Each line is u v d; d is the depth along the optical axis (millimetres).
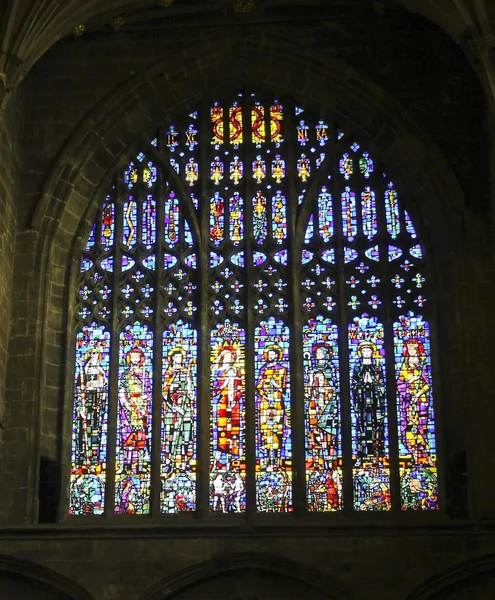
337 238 43281
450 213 42031
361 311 42500
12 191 42125
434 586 37969
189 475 40906
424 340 42031
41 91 43875
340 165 44156
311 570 38375
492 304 40938
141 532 39000
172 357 42219
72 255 42875
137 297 42906
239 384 41812
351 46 43625
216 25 43906
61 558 38688
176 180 44000
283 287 42812
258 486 40688
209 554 38719
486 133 42438
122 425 41531
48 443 40781
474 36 38812
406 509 40250
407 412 41281
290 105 44719
